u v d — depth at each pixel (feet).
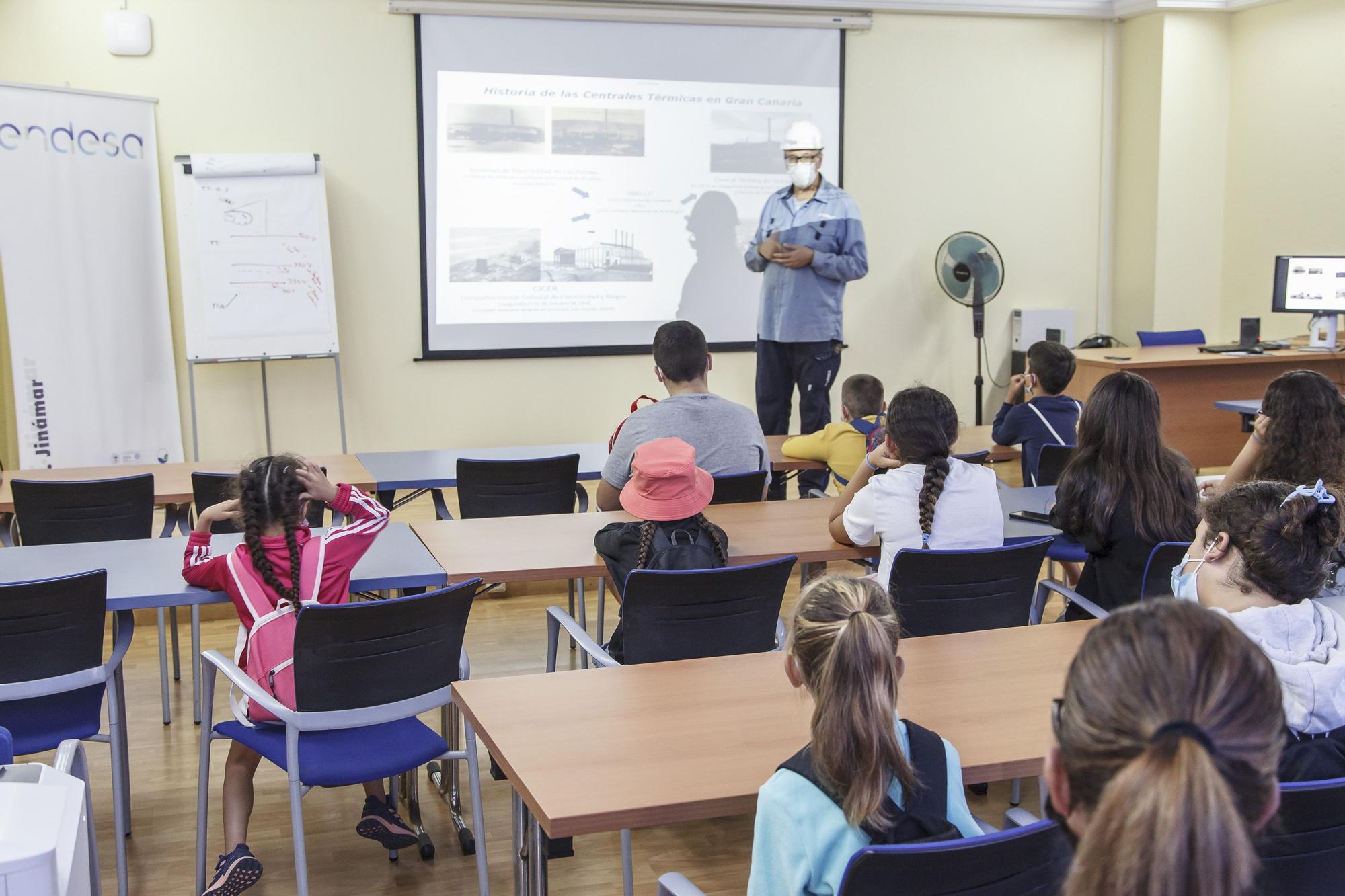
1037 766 5.58
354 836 9.09
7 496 12.24
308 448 21.90
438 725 11.36
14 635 7.54
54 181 18.72
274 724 7.67
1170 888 2.18
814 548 9.67
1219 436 21.62
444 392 22.54
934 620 8.40
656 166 22.89
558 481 13.10
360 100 21.31
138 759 10.53
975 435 16.03
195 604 8.07
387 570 8.87
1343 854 4.64
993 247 24.09
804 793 4.50
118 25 19.72
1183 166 24.99
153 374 20.07
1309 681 5.04
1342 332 22.63
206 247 19.95
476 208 22.15
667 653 8.06
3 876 3.60
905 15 23.88
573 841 8.88
